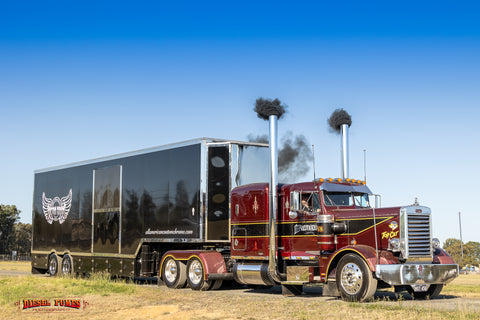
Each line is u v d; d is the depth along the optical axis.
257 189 16.66
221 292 17.12
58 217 25.34
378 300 13.71
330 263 14.06
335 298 14.45
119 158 21.84
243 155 17.89
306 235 15.28
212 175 17.77
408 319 10.45
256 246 16.45
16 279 20.48
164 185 19.38
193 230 17.98
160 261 20.11
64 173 25.25
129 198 21.03
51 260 25.70
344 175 18.03
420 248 13.52
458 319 10.42
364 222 14.13
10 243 119.38
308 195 15.26
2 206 113.19
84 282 18.80
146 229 19.97
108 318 11.96
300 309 12.19
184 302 14.04
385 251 13.53
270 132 16.09
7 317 12.20
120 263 21.16
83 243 23.42
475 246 68.25
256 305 13.07
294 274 15.23
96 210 22.81
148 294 15.88
